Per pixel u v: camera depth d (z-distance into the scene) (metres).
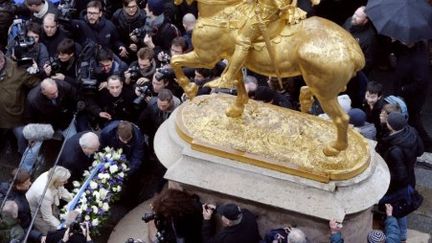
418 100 14.53
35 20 14.76
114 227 12.96
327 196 11.41
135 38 14.68
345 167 11.50
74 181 12.60
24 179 12.13
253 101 12.35
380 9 14.24
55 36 14.35
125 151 12.88
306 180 11.47
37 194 12.08
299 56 10.88
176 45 13.70
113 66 13.86
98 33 14.68
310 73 10.89
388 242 11.75
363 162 11.63
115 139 12.88
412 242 13.02
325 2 15.80
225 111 12.12
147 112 13.18
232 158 11.66
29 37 14.09
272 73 11.23
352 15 15.20
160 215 11.73
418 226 13.34
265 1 10.84
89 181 12.44
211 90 13.22
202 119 12.05
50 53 14.35
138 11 14.92
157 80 13.27
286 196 11.47
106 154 12.70
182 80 11.84
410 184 12.62
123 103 13.56
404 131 12.47
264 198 11.49
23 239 11.49
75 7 15.38
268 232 11.52
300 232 11.05
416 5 14.19
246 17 11.01
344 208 11.43
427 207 13.59
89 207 12.25
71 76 13.95
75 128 13.66
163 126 12.42
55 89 13.31
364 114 12.77
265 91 12.79
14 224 11.79
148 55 13.59
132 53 14.86
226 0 11.12
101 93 13.61
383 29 14.09
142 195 13.46
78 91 13.62
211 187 11.64
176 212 11.62
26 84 13.82
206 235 11.66
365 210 11.69
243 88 11.80
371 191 11.63
